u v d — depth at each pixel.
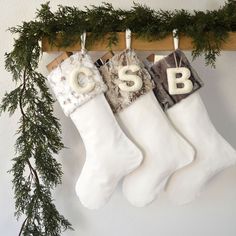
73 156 1.06
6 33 1.02
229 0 0.92
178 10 0.98
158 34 0.90
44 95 0.92
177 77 0.91
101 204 0.92
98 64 0.94
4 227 1.08
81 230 1.08
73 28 0.89
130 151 0.91
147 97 0.92
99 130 0.90
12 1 1.01
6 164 1.06
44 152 0.92
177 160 0.91
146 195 0.93
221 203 1.10
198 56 0.97
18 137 0.99
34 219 0.95
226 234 1.11
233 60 1.05
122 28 0.90
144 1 1.02
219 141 0.93
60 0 1.02
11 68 0.91
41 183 1.05
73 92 0.89
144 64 0.95
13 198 1.07
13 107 0.92
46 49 0.92
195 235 1.10
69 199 1.07
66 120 1.05
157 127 0.92
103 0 1.02
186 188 0.95
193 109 0.92
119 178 0.92
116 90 0.91
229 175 1.09
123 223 1.09
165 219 1.10
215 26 0.90
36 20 0.98
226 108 1.06
